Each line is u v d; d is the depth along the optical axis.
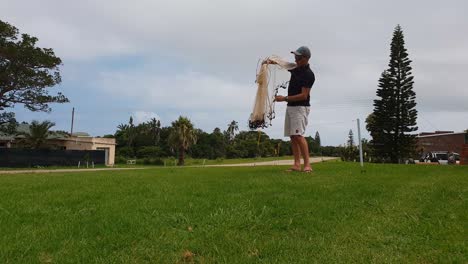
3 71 41.75
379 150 44.66
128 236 3.21
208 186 5.52
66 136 58.03
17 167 46.72
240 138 101.75
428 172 8.34
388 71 44.41
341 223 3.67
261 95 7.37
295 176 6.58
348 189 5.27
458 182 6.19
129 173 9.16
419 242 3.20
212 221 3.65
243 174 7.20
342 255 2.90
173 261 2.79
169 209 4.07
